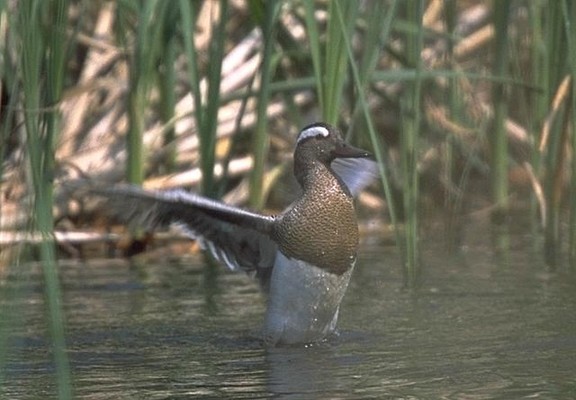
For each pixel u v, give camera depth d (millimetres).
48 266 7391
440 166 15086
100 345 10062
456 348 9688
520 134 16281
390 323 10641
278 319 10156
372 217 15445
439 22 15984
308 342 10125
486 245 14109
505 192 15344
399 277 12531
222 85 15008
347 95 14500
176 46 14203
